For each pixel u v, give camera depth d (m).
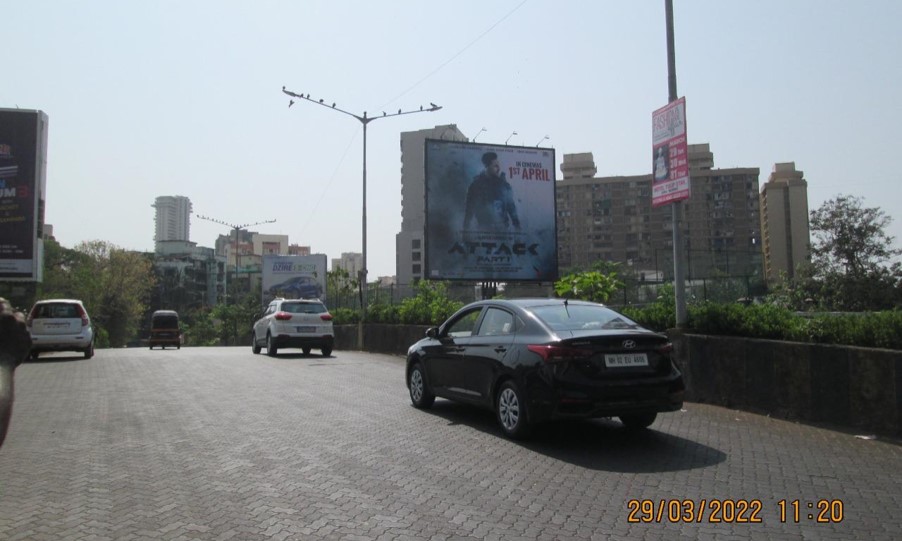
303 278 50.97
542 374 7.33
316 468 6.48
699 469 6.43
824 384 8.44
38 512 5.14
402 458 6.90
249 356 21.22
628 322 8.16
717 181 105.69
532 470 6.41
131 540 4.54
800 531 4.73
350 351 24.92
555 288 18.86
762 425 8.59
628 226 108.50
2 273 30.50
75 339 19.53
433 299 21.89
